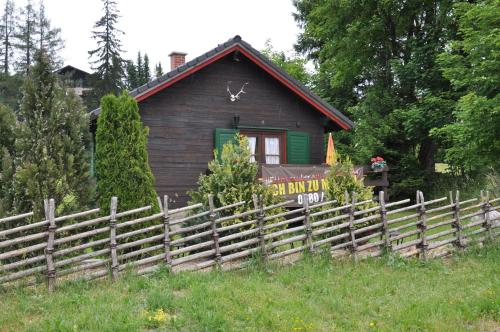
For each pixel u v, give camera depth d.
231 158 9.11
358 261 8.79
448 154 17.36
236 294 6.52
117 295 6.38
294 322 5.68
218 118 14.40
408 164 21.30
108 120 8.54
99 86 44.75
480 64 14.45
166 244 7.56
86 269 7.21
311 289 7.03
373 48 24.25
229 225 8.52
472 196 18.64
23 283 6.59
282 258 8.43
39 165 7.83
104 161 8.45
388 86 23.08
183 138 13.83
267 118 15.17
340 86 26.64
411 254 9.41
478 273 8.34
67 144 8.12
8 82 40.44
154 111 13.45
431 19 22.17
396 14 22.67
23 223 7.56
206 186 9.01
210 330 5.39
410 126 19.89
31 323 5.44
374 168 16.25
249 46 14.27
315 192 14.03
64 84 8.70
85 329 5.32
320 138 16.20
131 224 7.41
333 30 24.47
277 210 9.02
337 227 8.88
